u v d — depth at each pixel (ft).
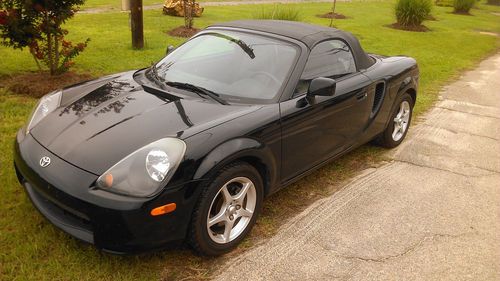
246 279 9.53
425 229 12.15
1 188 11.89
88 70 24.81
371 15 71.15
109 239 8.52
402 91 16.74
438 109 24.13
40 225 10.43
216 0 73.87
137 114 10.12
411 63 17.80
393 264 10.51
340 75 13.64
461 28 67.72
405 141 18.83
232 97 11.21
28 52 27.84
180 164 8.75
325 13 66.90
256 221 11.24
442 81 31.73
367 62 15.35
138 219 8.38
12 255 9.37
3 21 19.80
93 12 50.44
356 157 16.75
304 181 14.34
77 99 11.25
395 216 12.69
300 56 12.22
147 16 49.73
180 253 10.09
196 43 13.60
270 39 12.72
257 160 10.45
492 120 22.84
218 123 9.84
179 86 11.69
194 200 8.96
